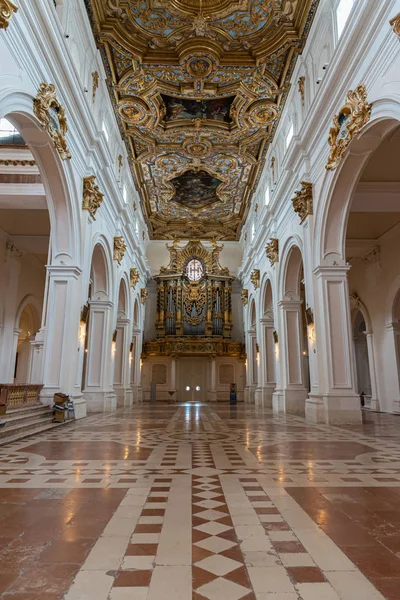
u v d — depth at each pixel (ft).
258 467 16.08
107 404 44.47
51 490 12.59
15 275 51.52
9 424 24.21
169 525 9.52
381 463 16.80
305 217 36.27
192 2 32.17
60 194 31.32
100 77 38.58
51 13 24.00
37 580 6.76
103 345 45.01
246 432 27.35
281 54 37.06
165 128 47.37
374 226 45.65
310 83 35.68
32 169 37.04
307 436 25.17
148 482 13.66
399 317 45.93
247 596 6.27
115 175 46.70
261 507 10.94
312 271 35.17
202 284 82.12
